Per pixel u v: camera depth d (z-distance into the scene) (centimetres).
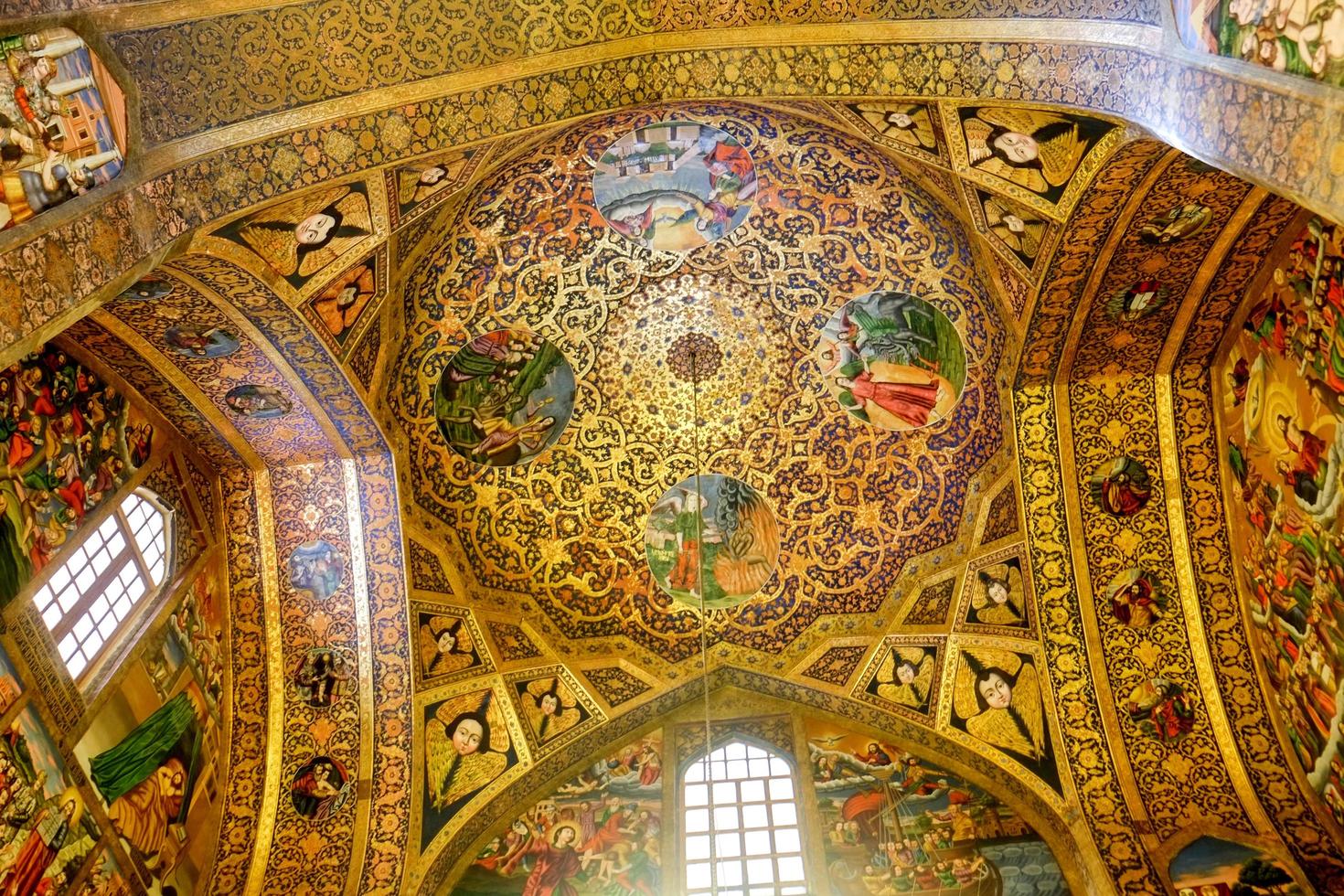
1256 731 1127
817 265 1248
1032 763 1174
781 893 1130
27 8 680
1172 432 1168
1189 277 1048
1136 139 880
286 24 856
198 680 1130
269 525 1195
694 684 1321
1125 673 1172
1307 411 1001
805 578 1345
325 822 1153
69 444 973
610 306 1281
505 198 1145
